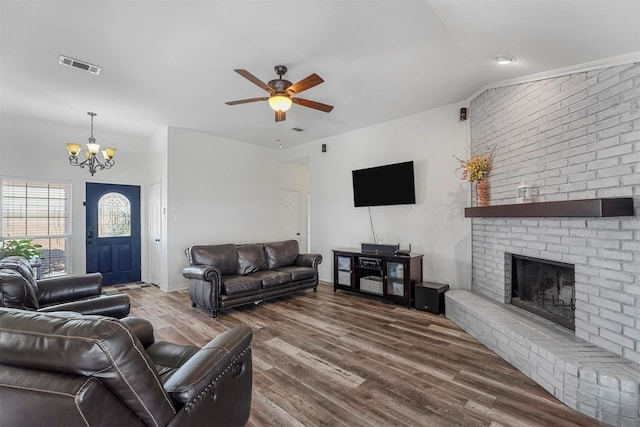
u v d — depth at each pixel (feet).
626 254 6.73
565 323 8.43
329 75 10.85
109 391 3.01
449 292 12.50
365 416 6.22
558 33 6.89
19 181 15.38
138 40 8.55
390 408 6.48
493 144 11.43
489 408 6.45
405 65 10.10
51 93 12.23
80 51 9.13
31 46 8.83
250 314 12.77
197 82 11.28
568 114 8.30
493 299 11.41
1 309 3.40
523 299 10.46
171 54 9.31
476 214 11.24
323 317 12.34
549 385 6.99
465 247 13.34
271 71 10.46
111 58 9.53
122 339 3.01
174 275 16.83
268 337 10.30
